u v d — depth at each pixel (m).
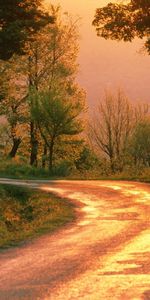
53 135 68.00
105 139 85.38
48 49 73.00
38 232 21.66
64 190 39.75
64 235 20.42
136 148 81.12
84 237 19.64
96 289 11.41
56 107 67.19
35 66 72.88
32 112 67.56
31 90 69.06
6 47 37.34
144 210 27.92
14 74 72.00
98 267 13.81
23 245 18.45
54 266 14.16
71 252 16.41
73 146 73.38
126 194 36.53
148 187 41.38
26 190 39.66
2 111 72.75
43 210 32.19
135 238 18.86
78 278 12.53
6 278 12.81
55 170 64.38
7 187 40.41
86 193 37.66
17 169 63.91
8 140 75.88
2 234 22.05
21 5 38.09
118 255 15.53
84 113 69.56
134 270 13.30
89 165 83.88
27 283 12.16
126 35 46.34
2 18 37.84
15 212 33.69
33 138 74.44
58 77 73.38
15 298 10.79
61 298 10.69
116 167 69.06
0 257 16.02
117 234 20.05
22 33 36.88
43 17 38.59
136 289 11.39
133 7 44.69
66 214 27.38
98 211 28.30
